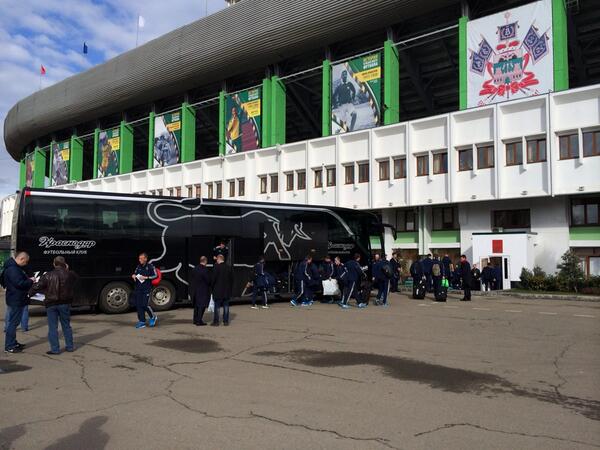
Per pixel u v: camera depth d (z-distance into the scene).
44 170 67.69
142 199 17.33
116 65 49.06
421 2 31.48
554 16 27.16
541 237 26.73
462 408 6.13
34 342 10.95
